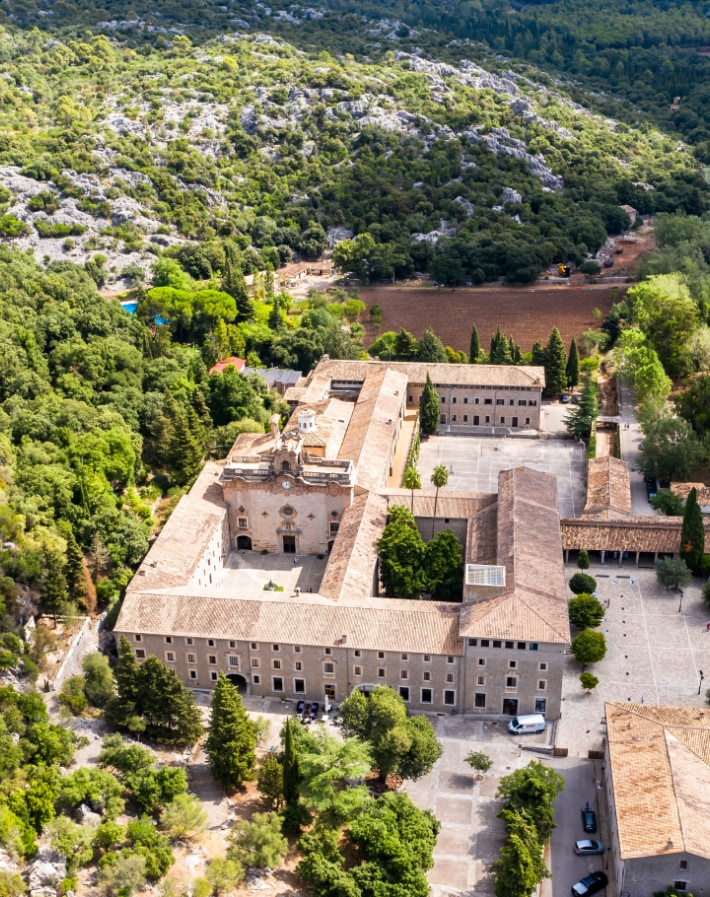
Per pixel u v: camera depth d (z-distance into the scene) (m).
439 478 195.50
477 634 153.88
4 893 115.94
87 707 156.12
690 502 189.00
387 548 181.38
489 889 131.12
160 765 145.75
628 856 122.56
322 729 148.12
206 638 162.38
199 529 189.75
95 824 131.50
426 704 162.00
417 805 144.25
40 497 182.88
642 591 189.00
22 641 156.75
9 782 129.88
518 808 136.12
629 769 135.38
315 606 164.00
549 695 157.62
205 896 124.06
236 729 142.25
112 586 178.38
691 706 158.88
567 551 198.50
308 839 132.75
